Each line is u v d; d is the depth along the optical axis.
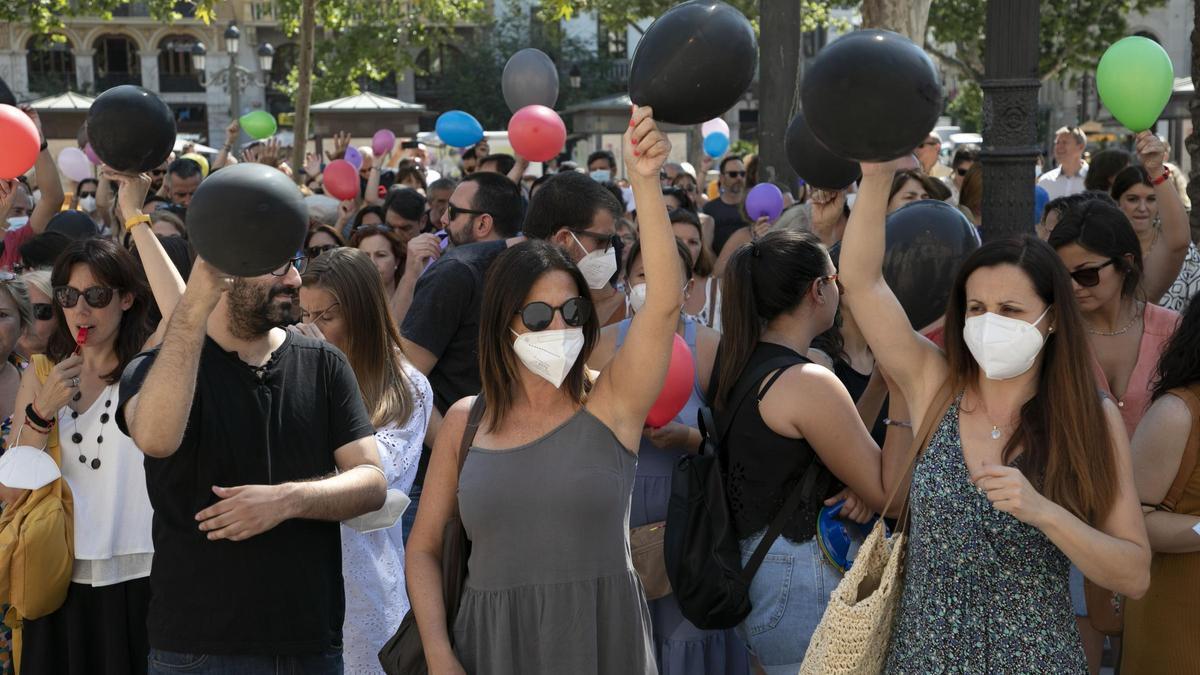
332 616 3.18
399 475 3.86
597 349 4.02
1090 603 3.89
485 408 2.96
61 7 21.14
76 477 3.80
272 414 3.11
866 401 4.02
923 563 2.80
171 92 45.19
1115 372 4.13
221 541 3.01
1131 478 2.73
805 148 4.41
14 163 4.70
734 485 3.49
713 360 4.02
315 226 6.57
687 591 3.40
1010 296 2.71
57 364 3.85
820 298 3.56
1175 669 3.17
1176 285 5.20
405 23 26.92
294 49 45.53
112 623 3.80
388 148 14.70
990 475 2.59
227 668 3.02
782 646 3.42
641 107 2.68
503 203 5.12
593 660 2.80
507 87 8.64
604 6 28.19
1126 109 4.98
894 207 6.03
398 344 4.05
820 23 28.77
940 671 2.74
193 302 2.78
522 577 2.82
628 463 2.90
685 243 5.23
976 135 27.23
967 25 25.16
